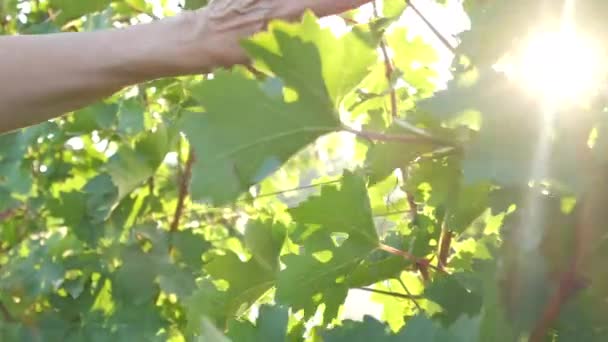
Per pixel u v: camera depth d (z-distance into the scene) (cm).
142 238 108
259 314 48
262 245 65
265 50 44
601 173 37
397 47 85
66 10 90
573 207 39
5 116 59
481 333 37
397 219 77
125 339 98
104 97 61
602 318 39
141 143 94
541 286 39
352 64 45
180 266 105
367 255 56
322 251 55
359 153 88
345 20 70
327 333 39
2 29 130
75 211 107
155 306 102
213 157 44
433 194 55
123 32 60
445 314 49
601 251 39
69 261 109
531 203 40
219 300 65
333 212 54
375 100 80
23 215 127
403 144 50
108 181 106
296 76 44
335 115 45
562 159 37
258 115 44
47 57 59
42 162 130
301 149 45
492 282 39
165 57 58
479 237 58
